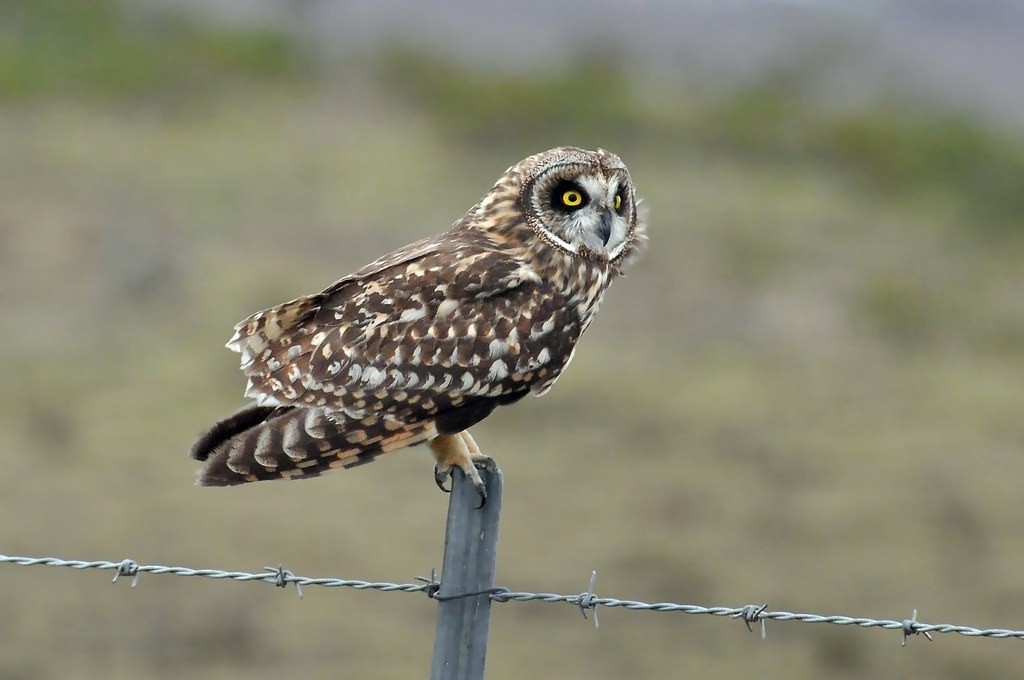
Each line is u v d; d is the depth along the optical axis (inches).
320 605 510.6
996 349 851.4
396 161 1157.1
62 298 826.8
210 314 812.0
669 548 569.6
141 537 555.5
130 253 885.2
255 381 268.8
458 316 272.4
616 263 301.0
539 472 635.5
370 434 264.1
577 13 2090.3
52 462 616.4
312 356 266.4
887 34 1921.8
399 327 269.0
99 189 1022.4
